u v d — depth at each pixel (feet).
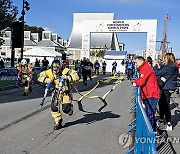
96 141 19.53
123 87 60.95
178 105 36.29
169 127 22.94
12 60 71.36
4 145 18.19
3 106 32.83
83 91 51.16
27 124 23.98
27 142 18.95
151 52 123.34
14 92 47.24
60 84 21.97
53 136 20.54
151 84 21.24
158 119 25.05
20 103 35.22
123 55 141.08
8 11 105.70
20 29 69.31
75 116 27.73
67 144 18.75
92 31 129.59
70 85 22.57
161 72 23.12
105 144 18.86
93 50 284.61
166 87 22.99
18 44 70.08
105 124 24.61
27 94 44.62
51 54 142.10
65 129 22.59
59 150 17.52
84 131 22.12
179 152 17.65
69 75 22.15
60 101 22.38
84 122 25.21
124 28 125.29
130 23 124.98
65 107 22.26
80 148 17.99
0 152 16.84
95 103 36.58
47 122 24.84
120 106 34.60
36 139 19.69
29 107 32.30
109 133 21.61
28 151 17.17
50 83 22.20
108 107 33.65
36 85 59.36
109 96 44.60
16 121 25.00
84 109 31.89
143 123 11.53
